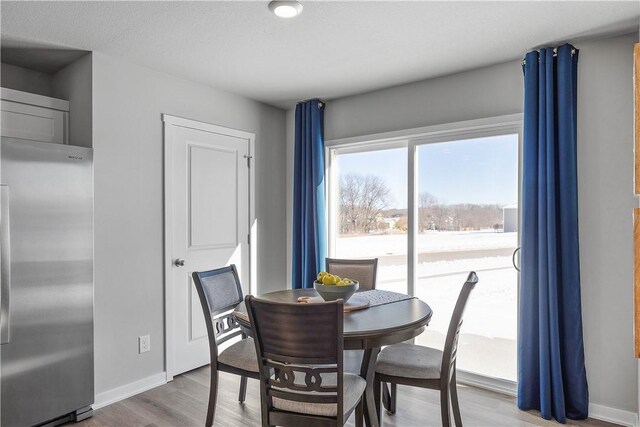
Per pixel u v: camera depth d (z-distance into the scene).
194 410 2.70
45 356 2.40
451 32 2.49
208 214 3.53
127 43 2.65
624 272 2.51
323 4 2.16
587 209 2.61
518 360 2.73
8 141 2.24
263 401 1.86
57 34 2.51
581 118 2.62
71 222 2.52
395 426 2.46
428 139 3.39
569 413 2.56
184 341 3.34
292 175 4.26
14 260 2.26
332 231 4.00
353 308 2.30
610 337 2.54
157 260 3.13
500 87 2.99
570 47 2.59
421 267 3.44
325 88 3.57
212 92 3.56
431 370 2.14
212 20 2.34
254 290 3.92
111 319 2.84
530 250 2.69
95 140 2.77
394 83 3.43
